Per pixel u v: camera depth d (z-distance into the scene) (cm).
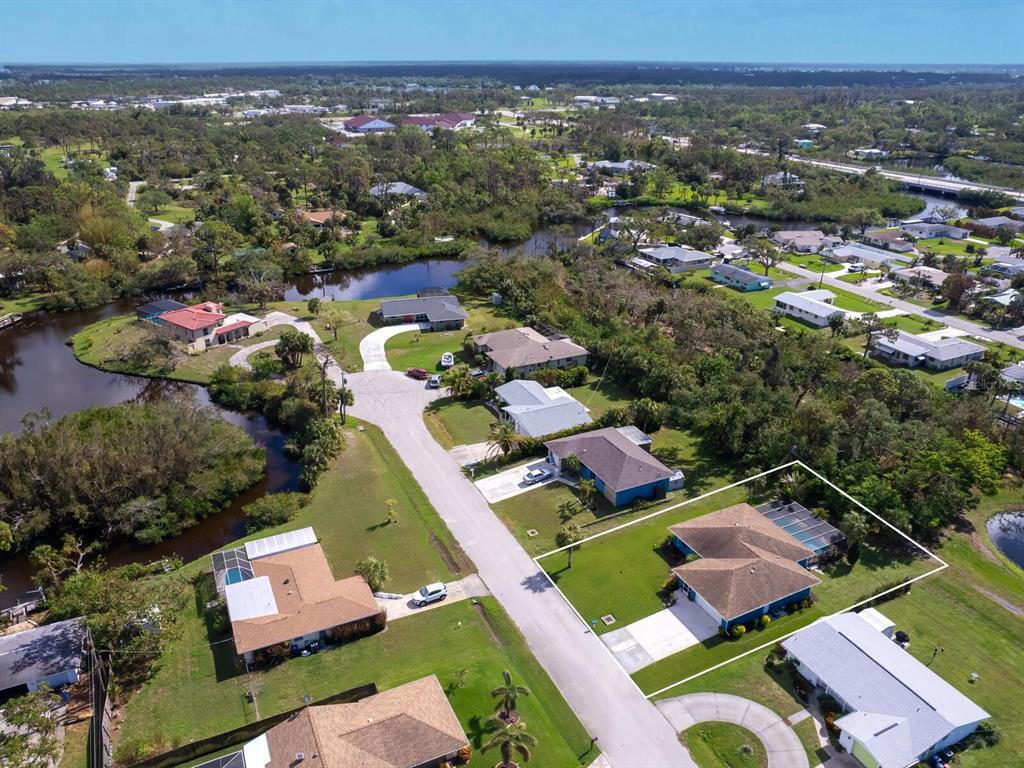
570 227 18525
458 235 18600
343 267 16238
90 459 7031
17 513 6800
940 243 18100
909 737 4538
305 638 5488
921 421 8181
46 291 13950
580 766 4519
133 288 13962
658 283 14388
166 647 5441
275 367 10269
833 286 15038
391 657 5400
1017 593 6188
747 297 14250
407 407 9462
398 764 4338
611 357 10369
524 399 9138
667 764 4556
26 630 5584
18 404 9781
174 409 7944
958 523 7175
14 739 4347
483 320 12575
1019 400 9606
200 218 17950
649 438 8506
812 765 4553
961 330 12531
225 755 4478
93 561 6669
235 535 7169
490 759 4544
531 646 5531
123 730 4753
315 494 7538
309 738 4353
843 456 7762
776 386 9231
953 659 5441
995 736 4744
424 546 6731
